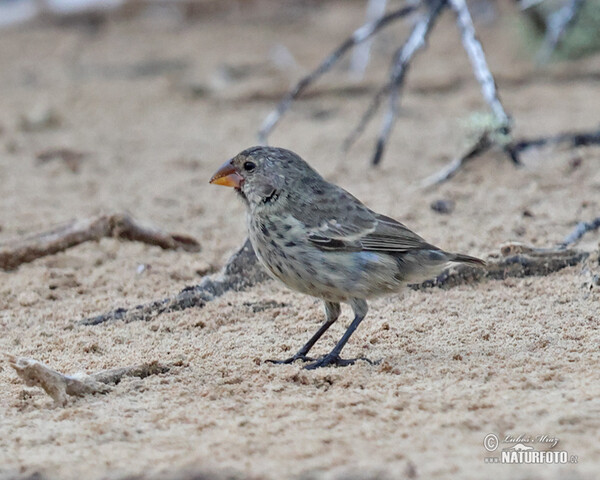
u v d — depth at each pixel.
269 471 6.12
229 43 31.19
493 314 9.98
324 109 22.81
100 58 29.88
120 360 9.03
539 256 11.10
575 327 9.32
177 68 28.06
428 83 23.97
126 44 31.77
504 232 12.90
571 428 6.66
